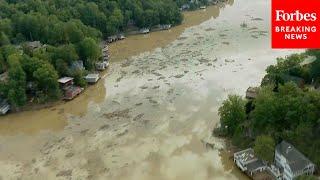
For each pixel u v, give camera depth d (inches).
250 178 3651.6
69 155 4284.0
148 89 5536.4
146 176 3853.3
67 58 5885.8
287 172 3457.2
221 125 4372.5
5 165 4207.7
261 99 4062.5
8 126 4975.4
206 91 5310.0
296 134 3686.0
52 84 5339.6
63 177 3944.4
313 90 3988.7
